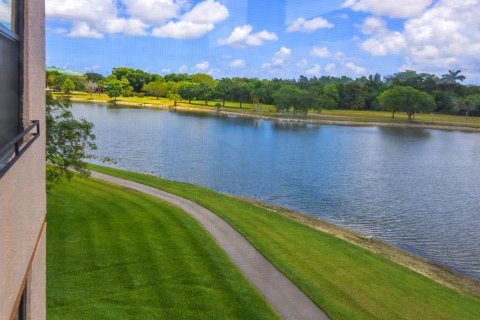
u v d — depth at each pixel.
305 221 18.28
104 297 8.77
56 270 10.01
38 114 3.77
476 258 15.05
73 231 12.83
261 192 23.28
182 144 28.78
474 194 26.17
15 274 2.56
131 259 10.85
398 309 9.38
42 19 3.99
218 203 18.22
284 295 9.08
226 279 9.70
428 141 43.56
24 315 3.15
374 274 11.56
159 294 8.96
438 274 13.05
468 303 10.55
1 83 2.54
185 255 11.16
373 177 30.42
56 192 16.84
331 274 10.84
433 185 28.56
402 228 18.84
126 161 24.42
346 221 19.48
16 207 2.59
